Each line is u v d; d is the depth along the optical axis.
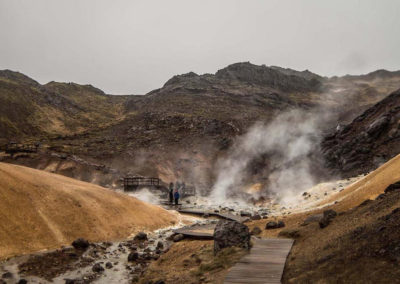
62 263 12.07
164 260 12.76
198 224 19.14
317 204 21.09
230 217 21.70
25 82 117.12
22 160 47.69
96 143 65.00
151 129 73.12
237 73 123.25
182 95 100.25
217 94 100.62
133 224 17.33
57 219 14.41
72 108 104.81
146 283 10.25
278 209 24.22
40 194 15.01
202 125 71.19
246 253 10.36
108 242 14.78
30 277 10.70
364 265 7.26
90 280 10.96
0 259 11.26
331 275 7.52
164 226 18.95
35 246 12.58
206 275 9.70
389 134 31.61
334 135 40.47
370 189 15.93
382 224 8.32
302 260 9.11
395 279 6.38
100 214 16.36
